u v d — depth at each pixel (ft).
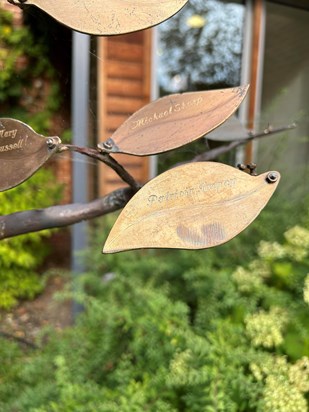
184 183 0.61
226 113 0.67
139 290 1.61
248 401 1.09
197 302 1.69
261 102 2.94
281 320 1.34
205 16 2.75
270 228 2.07
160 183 0.60
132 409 1.04
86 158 1.40
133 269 2.01
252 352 1.17
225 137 1.46
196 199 0.60
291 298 1.54
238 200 0.61
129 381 1.24
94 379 1.36
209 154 1.37
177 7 0.56
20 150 0.58
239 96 0.68
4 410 1.27
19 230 0.74
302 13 2.99
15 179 0.58
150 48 2.61
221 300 1.56
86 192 2.38
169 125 0.67
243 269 1.69
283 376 1.07
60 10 0.53
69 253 3.06
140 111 0.68
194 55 2.80
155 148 0.65
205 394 1.07
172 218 0.59
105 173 2.52
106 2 0.54
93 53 1.03
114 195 0.80
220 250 2.02
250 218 0.60
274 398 1.01
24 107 2.04
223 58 2.86
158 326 1.29
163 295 1.55
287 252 1.68
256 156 2.72
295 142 3.04
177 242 0.58
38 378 1.43
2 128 0.58
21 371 1.52
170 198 0.60
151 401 1.12
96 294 1.93
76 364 1.39
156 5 0.55
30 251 2.74
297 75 3.07
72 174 2.35
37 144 0.58
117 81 2.52
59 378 1.22
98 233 2.32
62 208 0.78
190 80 2.82
